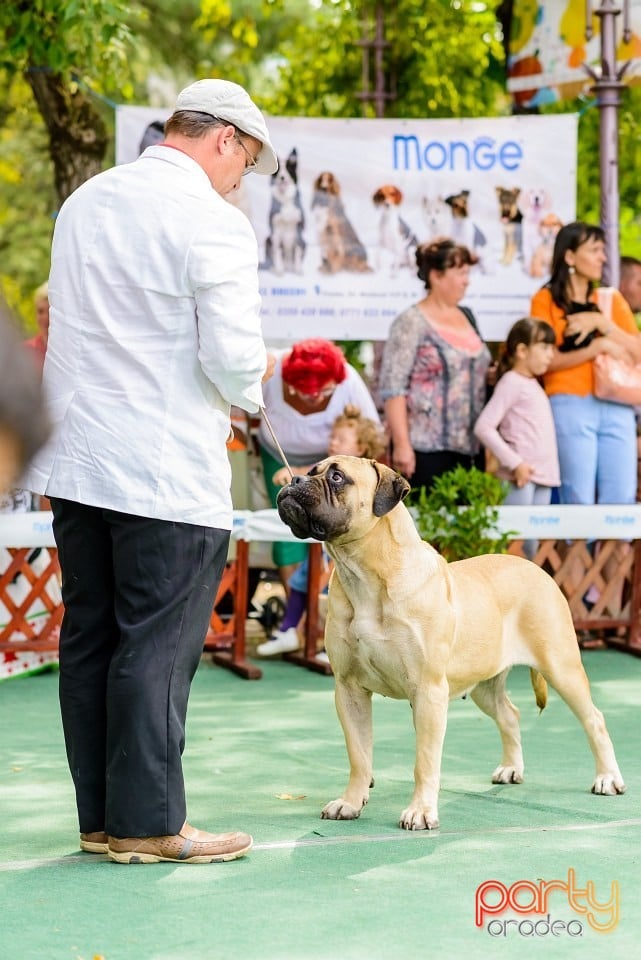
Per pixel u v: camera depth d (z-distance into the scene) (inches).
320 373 343.6
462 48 542.9
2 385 59.1
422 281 421.7
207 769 238.5
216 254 171.8
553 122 421.7
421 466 391.9
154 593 172.7
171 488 172.2
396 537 193.5
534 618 215.9
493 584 211.8
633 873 172.7
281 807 209.5
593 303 394.3
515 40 461.1
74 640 181.8
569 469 390.6
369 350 606.2
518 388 380.2
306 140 416.2
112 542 175.5
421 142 418.6
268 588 547.8
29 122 719.7
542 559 375.2
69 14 402.0
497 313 423.2
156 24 642.8
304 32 589.0
